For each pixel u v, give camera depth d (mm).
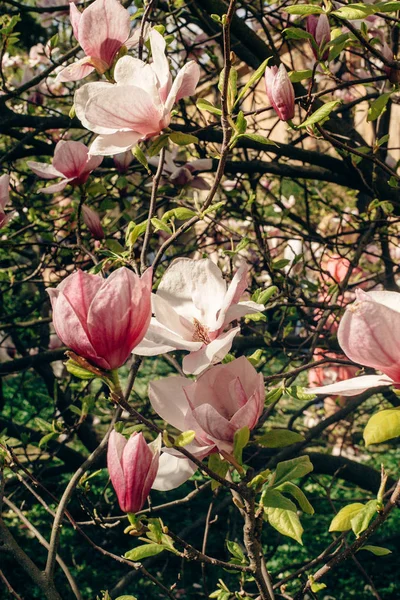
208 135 2631
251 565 1274
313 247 4285
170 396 1229
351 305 1120
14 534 4691
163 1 3135
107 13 1476
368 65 2252
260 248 2844
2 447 1566
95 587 4031
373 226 2650
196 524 3072
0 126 2787
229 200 3510
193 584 4008
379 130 2650
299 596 1383
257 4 3371
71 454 3832
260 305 1265
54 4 3094
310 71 1664
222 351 1214
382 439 1108
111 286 1133
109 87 1363
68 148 1833
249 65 2918
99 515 1710
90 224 2020
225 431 1188
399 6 1443
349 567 4293
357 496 4961
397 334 1113
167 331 1235
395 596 3977
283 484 1231
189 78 1403
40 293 3855
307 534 4629
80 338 1143
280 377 1529
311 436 2936
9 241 2438
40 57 3955
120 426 1558
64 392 3768
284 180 3434
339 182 2951
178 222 2865
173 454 1207
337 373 3723
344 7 1456
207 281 1310
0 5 3703
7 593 2334
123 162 2551
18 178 3723
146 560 3086
